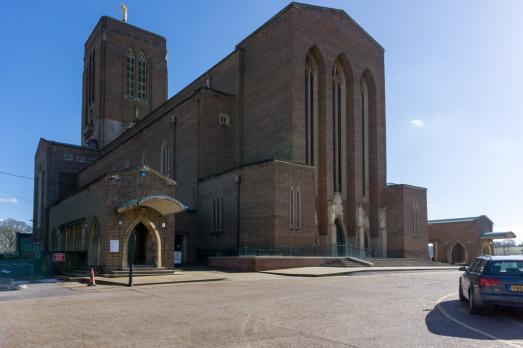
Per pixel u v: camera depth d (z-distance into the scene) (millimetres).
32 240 78500
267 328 10016
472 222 55562
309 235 33344
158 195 23984
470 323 10789
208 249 37281
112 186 24562
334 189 40750
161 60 83750
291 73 36938
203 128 40031
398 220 41688
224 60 45375
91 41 82875
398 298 15109
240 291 17234
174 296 15812
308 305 13438
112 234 24188
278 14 39156
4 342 8844
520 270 11773
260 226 32156
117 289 18516
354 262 32156
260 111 40062
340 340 8875
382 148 44938
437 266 37125
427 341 8820
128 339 9008
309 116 39719
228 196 35531
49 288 19219
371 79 45250
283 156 36812
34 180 80375
